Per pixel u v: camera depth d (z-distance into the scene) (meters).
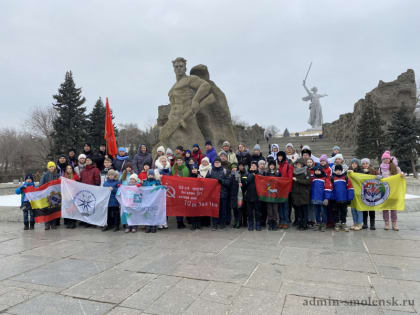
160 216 7.73
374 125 22.80
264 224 8.26
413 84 26.69
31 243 6.70
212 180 7.82
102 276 4.55
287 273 4.52
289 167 7.86
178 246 6.15
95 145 36.41
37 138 52.47
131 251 5.85
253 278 4.34
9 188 20.31
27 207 8.24
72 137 33.50
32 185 8.46
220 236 7.00
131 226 7.84
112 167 9.23
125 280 4.37
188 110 11.86
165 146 11.84
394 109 26.66
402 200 7.34
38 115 49.97
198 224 7.96
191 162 8.62
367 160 8.01
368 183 7.40
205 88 12.04
